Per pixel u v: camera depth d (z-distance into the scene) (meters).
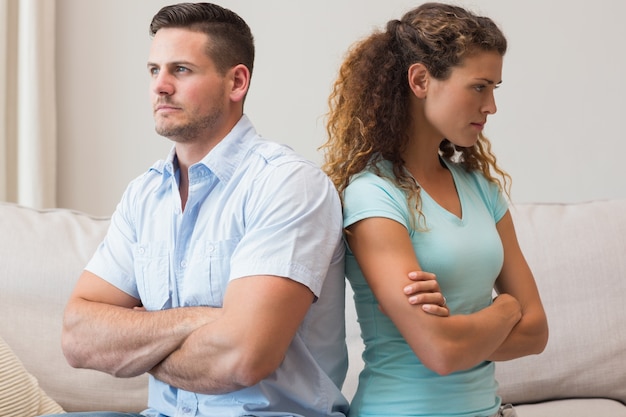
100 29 3.76
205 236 2.12
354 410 2.12
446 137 2.13
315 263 2.01
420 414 2.03
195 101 2.12
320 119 3.78
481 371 2.11
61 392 2.72
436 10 2.13
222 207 2.12
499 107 3.79
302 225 2.02
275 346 1.94
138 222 2.25
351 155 2.18
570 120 3.79
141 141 3.79
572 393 2.91
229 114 2.19
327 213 2.06
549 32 3.77
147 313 2.07
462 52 2.06
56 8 3.74
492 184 2.35
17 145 3.68
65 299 2.77
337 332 2.18
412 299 1.94
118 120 3.78
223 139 2.17
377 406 2.06
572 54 3.77
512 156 3.80
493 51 2.09
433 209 2.11
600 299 2.92
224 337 1.94
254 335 1.93
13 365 2.50
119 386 2.76
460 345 1.95
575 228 3.01
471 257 2.09
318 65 3.77
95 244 2.87
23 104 3.64
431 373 2.04
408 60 2.13
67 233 2.88
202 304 2.10
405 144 2.16
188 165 2.21
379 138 2.14
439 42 2.08
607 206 3.09
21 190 3.66
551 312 2.91
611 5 3.75
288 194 2.04
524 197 3.80
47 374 2.71
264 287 1.96
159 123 2.14
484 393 2.10
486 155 2.36
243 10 3.76
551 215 3.06
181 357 1.99
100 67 3.77
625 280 2.94
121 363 2.06
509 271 2.30
